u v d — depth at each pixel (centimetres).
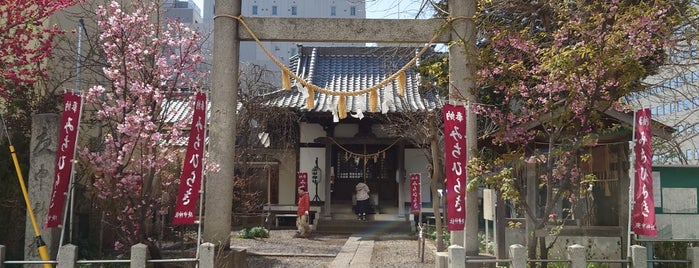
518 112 991
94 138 1246
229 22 999
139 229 975
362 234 2038
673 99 1374
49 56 1170
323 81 2483
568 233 1003
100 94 986
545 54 805
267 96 2173
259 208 2295
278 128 2298
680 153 1277
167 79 987
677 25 905
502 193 856
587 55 775
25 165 1049
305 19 1011
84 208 1202
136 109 944
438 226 1254
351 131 2352
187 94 1119
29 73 1066
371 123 2323
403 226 2180
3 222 1011
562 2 940
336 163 2406
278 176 2388
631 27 778
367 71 2562
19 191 1011
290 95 2294
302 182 2172
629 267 769
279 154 2341
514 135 921
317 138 2278
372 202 2316
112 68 971
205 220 971
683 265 939
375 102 1062
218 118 980
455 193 831
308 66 2623
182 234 1073
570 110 820
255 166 2302
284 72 1022
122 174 953
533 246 883
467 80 955
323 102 2272
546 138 976
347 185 2395
